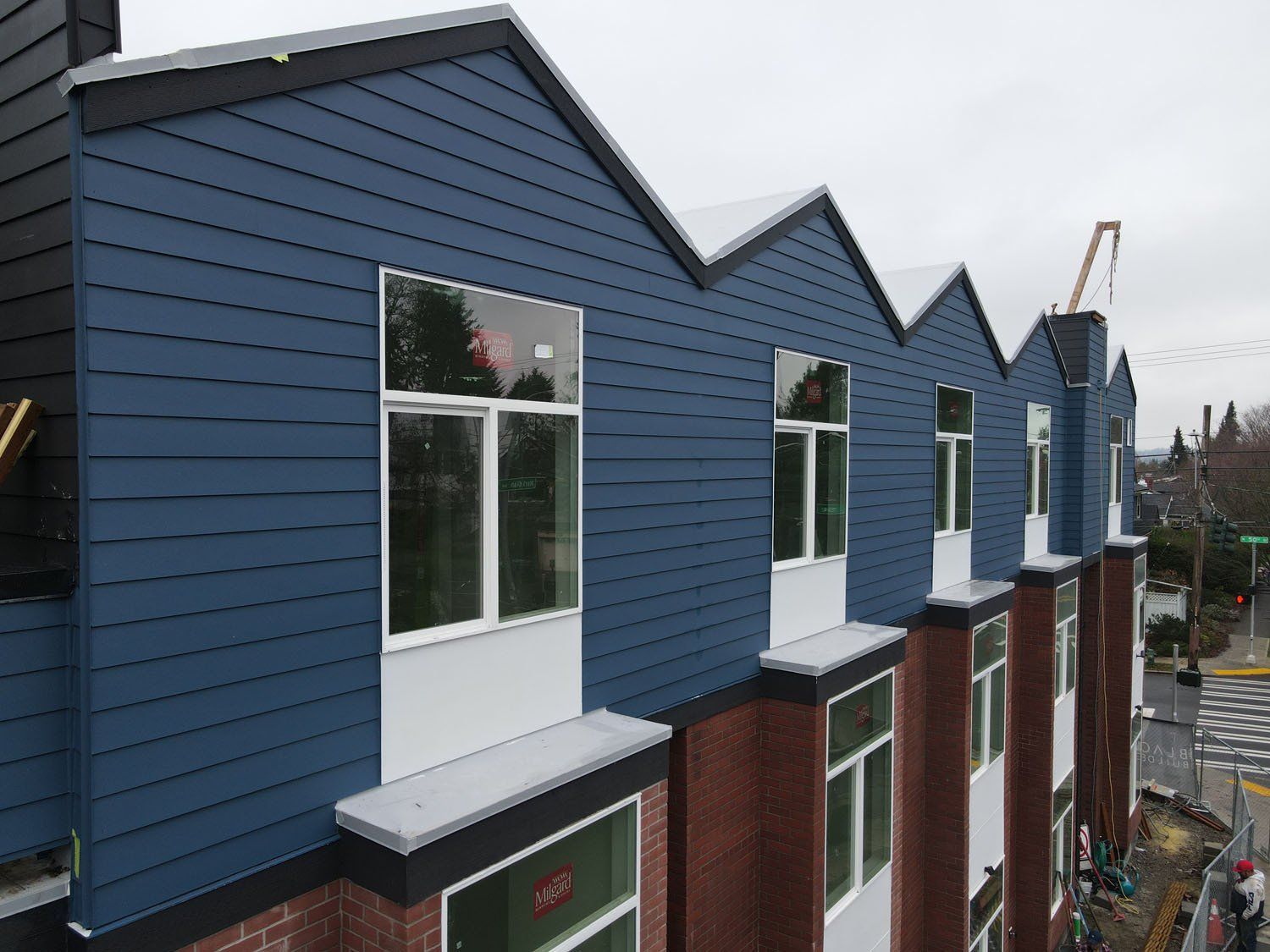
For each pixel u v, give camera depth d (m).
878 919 7.27
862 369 7.65
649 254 5.04
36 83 2.84
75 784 2.68
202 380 2.88
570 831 3.86
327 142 3.26
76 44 2.76
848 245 7.32
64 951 2.70
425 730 3.67
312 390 3.21
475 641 3.90
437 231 3.70
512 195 4.08
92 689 2.61
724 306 5.75
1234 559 45.16
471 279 3.86
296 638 3.17
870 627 7.35
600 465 4.68
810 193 6.77
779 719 6.19
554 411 4.35
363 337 3.39
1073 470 14.09
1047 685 11.68
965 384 10.02
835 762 6.56
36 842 2.64
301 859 3.17
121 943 2.67
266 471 3.06
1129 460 17.86
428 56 3.63
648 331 5.04
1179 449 63.28
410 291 3.60
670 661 5.29
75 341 2.59
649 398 5.07
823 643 6.71
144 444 2.73
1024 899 11.75
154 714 2.77
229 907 2.96
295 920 3.17
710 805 5.71
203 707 2.90
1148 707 28.55
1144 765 22.03
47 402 2.75
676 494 5.32
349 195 3.34
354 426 3.37
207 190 2.89
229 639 2.96
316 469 3.23
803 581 6.81
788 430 6.62
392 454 3.54
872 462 7.89
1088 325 13.93
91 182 2.60
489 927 3.54
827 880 6.55
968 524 10.23
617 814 4.27
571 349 4.47
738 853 6.02
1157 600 40.97
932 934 9.07
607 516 4.74
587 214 4.55
